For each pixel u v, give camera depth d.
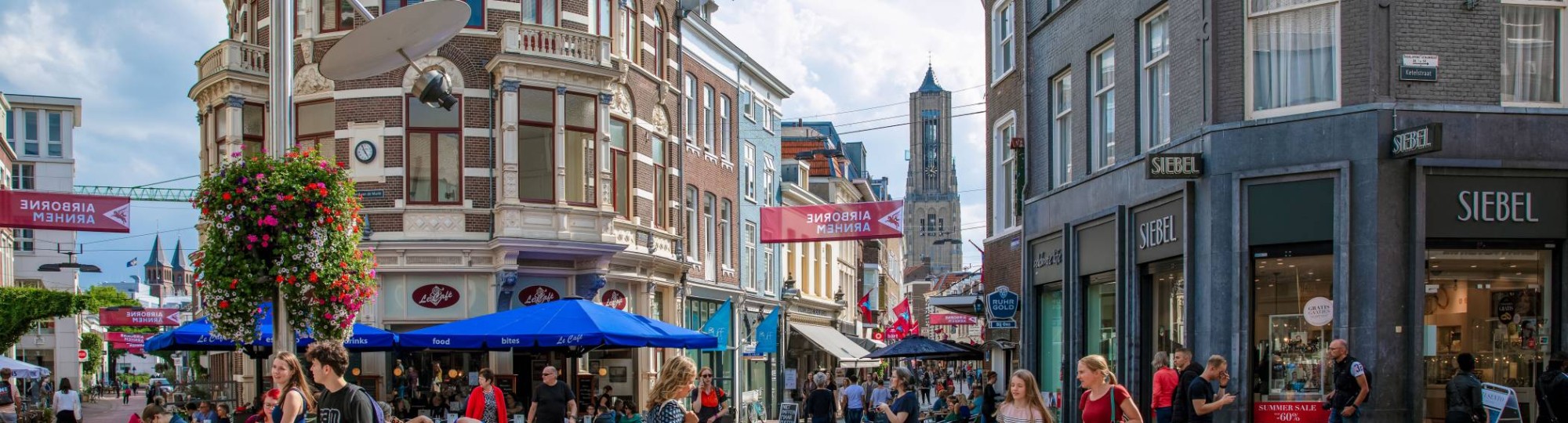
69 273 83.62
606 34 30.20
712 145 39.12
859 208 31.06
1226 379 13.38
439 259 27.67
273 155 14.38
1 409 29.23
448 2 13.49
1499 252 15.61
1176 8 18.02
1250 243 16.33
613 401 26.44
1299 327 16.02
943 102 194.62
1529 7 15.85
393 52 13.84
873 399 27.89
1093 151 21.45
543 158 28.30
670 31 34.22
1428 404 15.29
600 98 29.09
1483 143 15.40
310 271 14.01
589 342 19.70
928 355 32.44
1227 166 16.52
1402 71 15.37
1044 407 10.84
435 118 28.03
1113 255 20.39
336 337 14.36
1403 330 15.17
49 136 84.62
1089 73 21.52
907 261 193.50
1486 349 15.48
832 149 67.00
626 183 30.80
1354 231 15.38
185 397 27.59
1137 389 19.33
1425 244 15.32
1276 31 16.42
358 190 27.78
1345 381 13.68
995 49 27.67
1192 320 17.19
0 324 52.91
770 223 31.45
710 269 38.75
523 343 20.03
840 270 59.06
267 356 22.17
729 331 40.06
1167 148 18.14
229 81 28.06
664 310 33.78
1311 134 15.80
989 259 28.30
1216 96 16.70
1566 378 13.96
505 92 27.72
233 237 13.85
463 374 28.80
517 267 27.83
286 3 14.52
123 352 112.50
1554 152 15.55
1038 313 24.44
